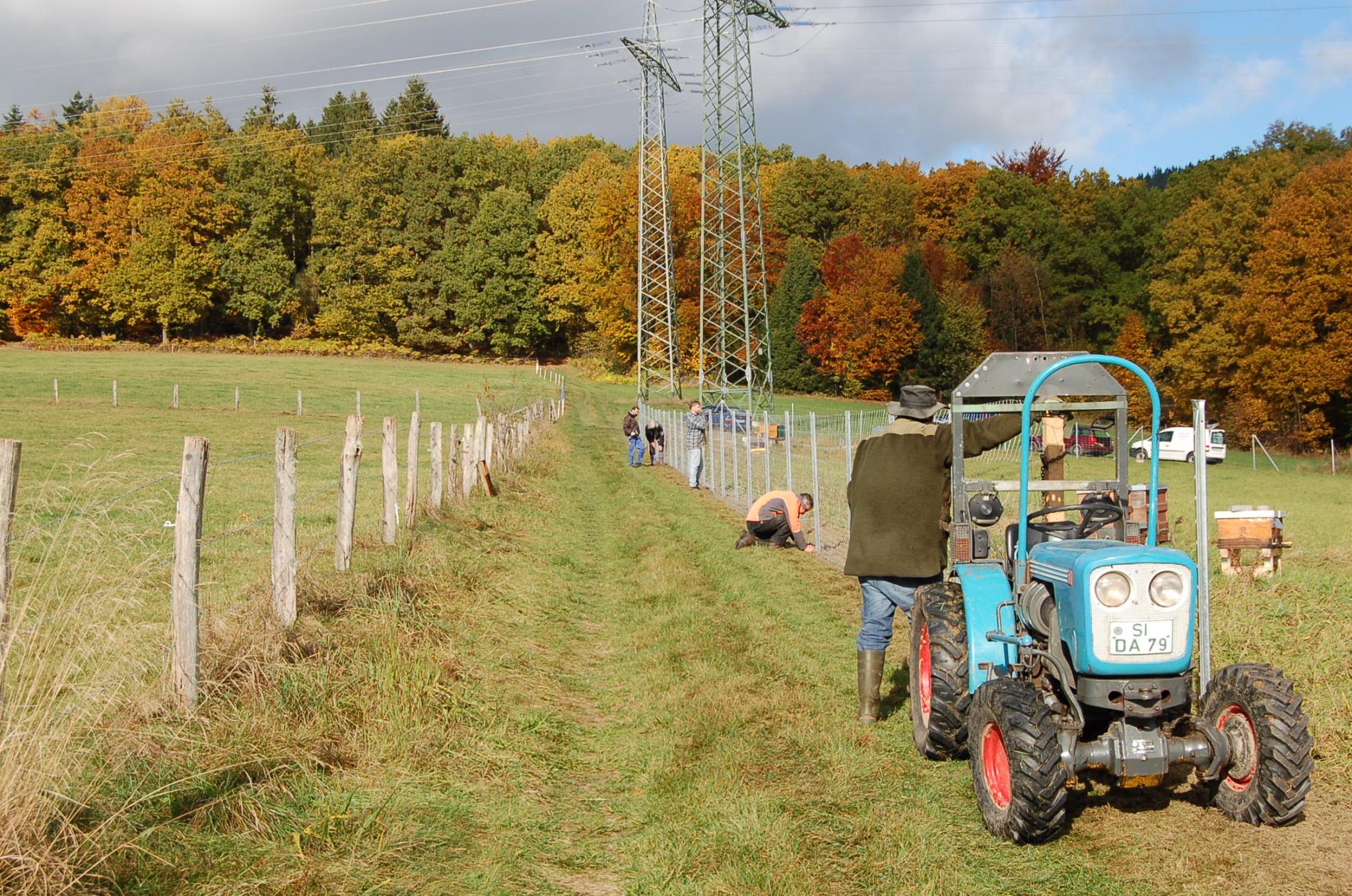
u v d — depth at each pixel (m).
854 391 65.81
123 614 5.71
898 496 5.88
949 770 5.33
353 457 8.38
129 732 4.61
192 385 50.53
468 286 83.19
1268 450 47.62
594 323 80.50
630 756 5.68
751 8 37.75
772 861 4.22
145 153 80.38
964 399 5.63
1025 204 73.19
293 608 6.60
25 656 4.42
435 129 118.94
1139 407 54.38
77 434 26.53
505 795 4.99
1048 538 5.05
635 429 26.97
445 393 55.22
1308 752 4.17
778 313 69.44
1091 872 4.09
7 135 84.50
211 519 12.09
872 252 67.44
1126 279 66.81
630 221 69.62
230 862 3.94
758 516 12.67
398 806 4.59
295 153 85.50
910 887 4.01
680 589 10.24
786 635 8.26
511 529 13.11
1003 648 5.02
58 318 80.38
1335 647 6.83
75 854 3.64
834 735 5.82
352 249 83.56
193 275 78.50
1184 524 13.49
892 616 6.14
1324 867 4.00
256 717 5.18
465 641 7.47
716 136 37.62
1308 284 44.81
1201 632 5.05
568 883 4.15
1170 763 4.33
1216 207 54.16
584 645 8.30
